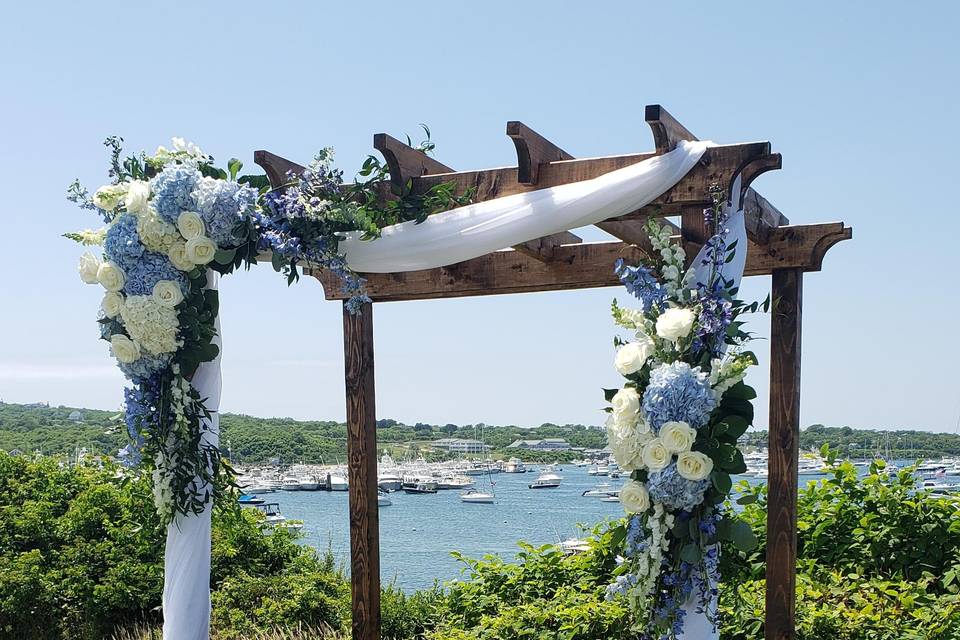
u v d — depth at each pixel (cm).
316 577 780
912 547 559
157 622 738
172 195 370
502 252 539
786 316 451
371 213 404
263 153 403
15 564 728
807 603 521
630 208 366
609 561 642
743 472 317
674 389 317
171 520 386
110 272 374
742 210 358
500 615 603
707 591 323
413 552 2186
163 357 381
